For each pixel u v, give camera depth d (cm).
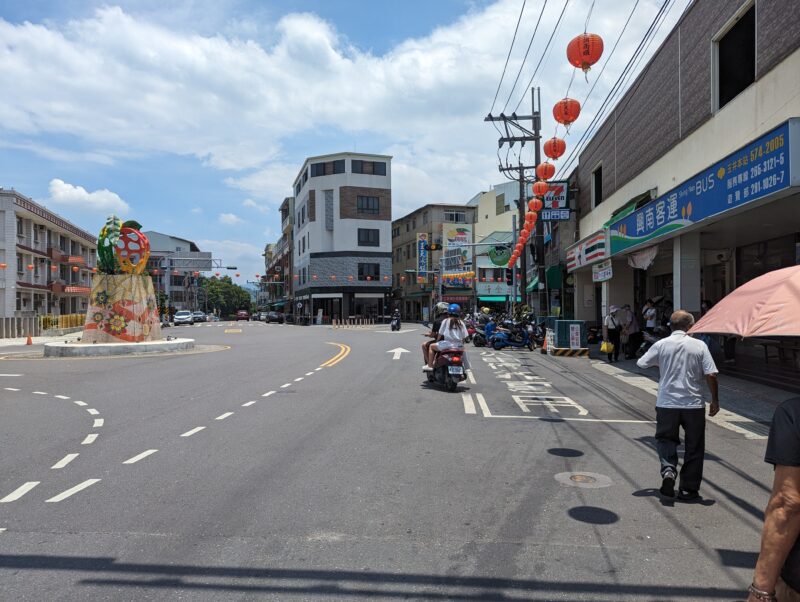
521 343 2236
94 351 2111
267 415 915
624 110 1962
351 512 491
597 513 494
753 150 983
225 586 363
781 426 241
